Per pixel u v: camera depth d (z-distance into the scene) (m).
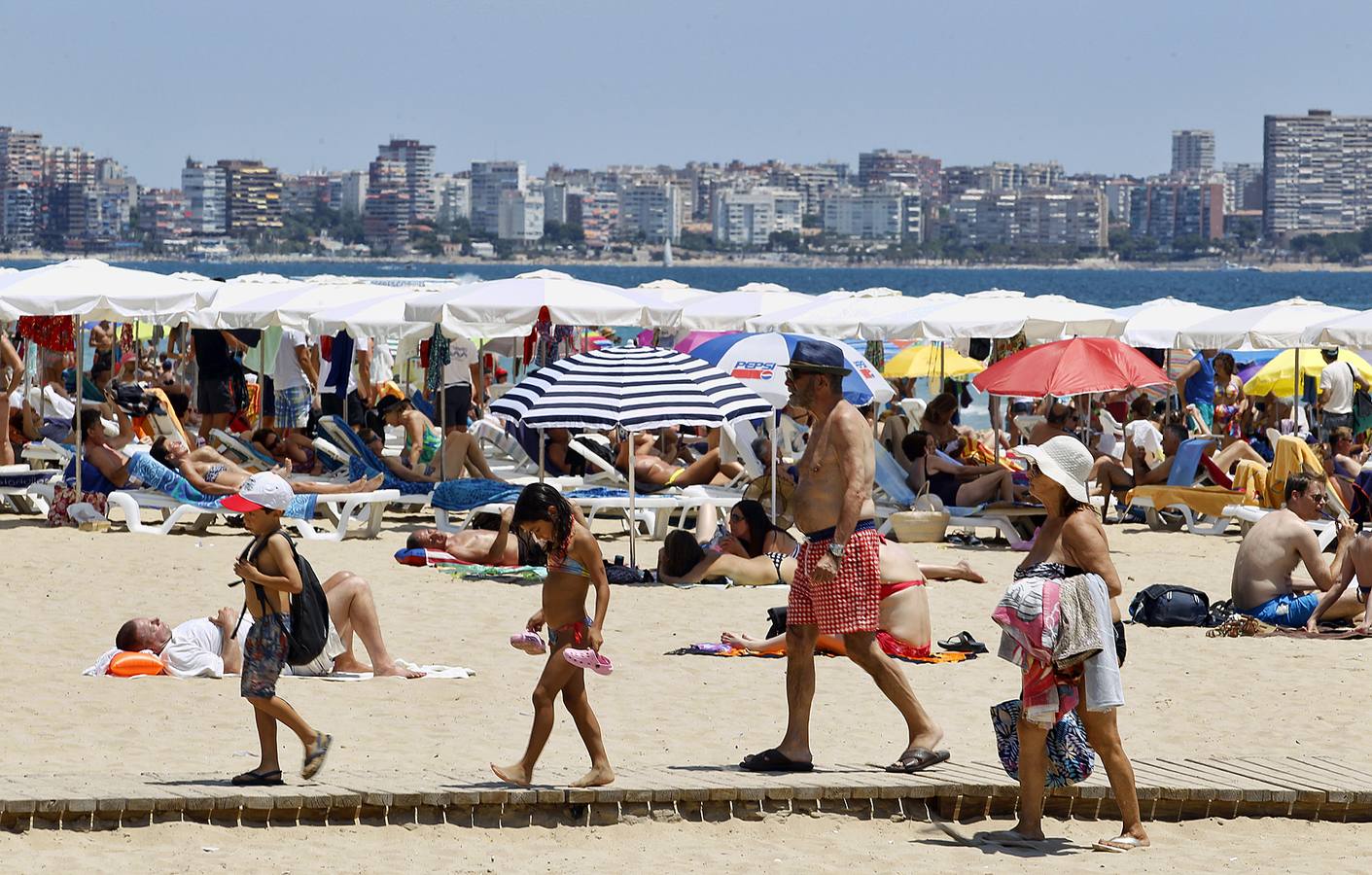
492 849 24.52
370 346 93.31
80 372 58.78
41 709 32.41
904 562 39.16
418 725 31.86
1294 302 76.31
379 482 59.59
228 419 76.31
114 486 59.41
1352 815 27.48
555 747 30.44
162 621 40.31
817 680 36.84
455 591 47.25
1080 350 64.56
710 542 51.47
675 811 26.09
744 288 85.56
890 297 80.25
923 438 63.12
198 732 30.86
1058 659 24.91
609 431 68.38
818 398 27.70
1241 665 39.16
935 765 28.16
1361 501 59.28
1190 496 64.94
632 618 43.47
